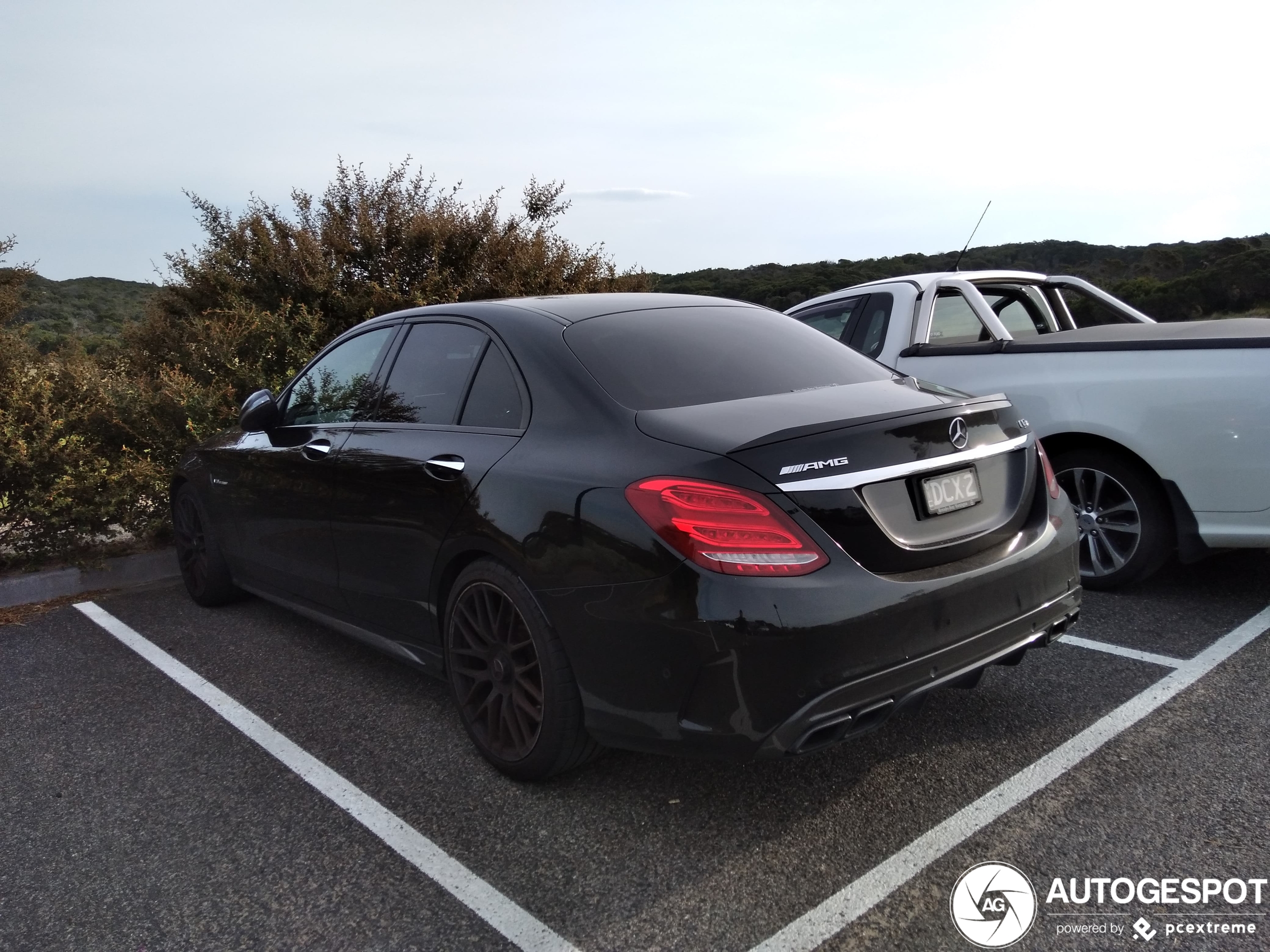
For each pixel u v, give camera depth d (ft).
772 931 7.04
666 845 8.24
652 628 7.63
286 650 13.87
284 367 21.74
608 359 9.43
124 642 14.62
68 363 19.66
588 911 7.38
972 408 8.77
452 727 10.96
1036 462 9.52
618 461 8.14
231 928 7.39
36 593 17.17
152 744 10.87
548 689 8.63
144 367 27.66
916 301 16.71
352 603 11.89
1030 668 11.68
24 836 8.96
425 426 10.64
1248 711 10.11
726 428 7.97
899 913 7.15
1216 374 12.66
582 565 8.09
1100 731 9.87
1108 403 13.62
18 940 7.37
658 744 7.89
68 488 17.38
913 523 8.05
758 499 7.38
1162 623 12.96
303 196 30.07
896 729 10.21
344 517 11.53
